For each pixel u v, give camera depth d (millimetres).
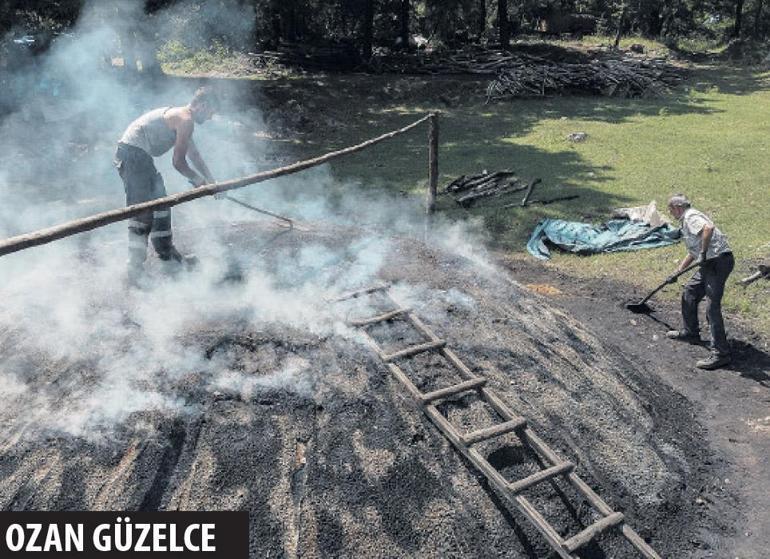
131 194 5332
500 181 12656
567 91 23562
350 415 4207
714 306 6688
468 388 4488
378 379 4457
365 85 23156
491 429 4238
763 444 5602
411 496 3945
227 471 3859
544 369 5043
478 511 4000
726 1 38312
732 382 6566
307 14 26516
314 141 16766
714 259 6602
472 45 29500
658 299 8266
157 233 5445
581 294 8430
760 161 13953
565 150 15367
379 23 30250
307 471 3928
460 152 15391
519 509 3971
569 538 3996
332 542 3699
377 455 4059
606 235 9914
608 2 37094
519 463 4285
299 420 4133
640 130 17406
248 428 4043
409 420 4262
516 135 17266
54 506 3723
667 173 13227
